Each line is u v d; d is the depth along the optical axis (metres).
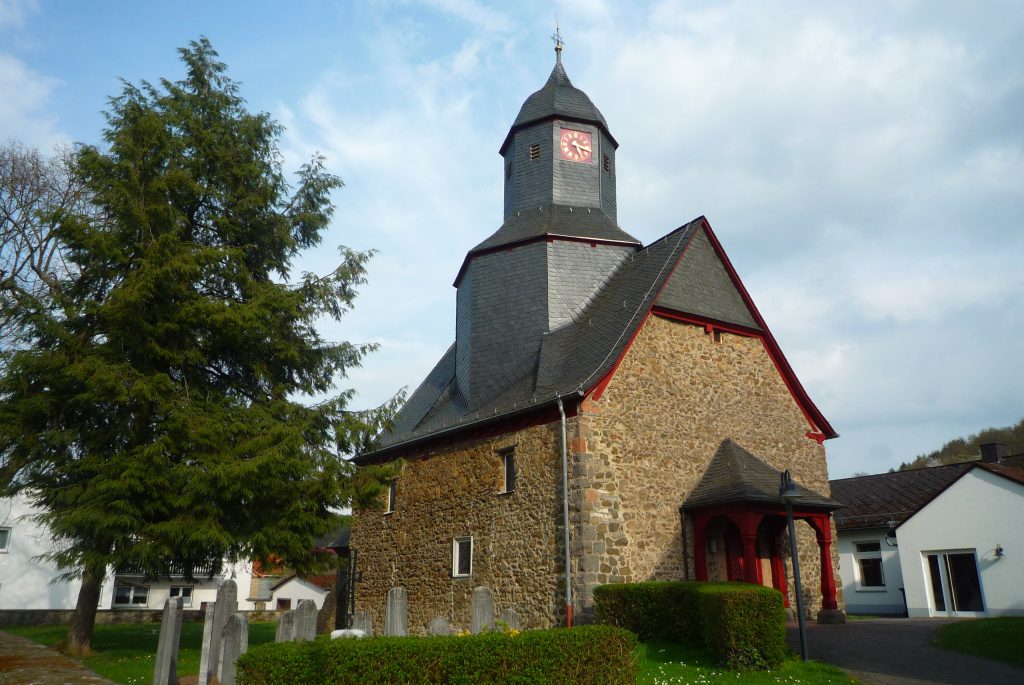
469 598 19.05
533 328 21.69
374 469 18.47
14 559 32.81
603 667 9.12
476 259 23.66
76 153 18.64
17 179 23.69
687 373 19.16
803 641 12.75
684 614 13.56
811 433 21.53
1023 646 12.84
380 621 22.77
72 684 12.40
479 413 20.39
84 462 15.12
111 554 15.12
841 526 28.44
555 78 26.45
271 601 43.09
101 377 14.84
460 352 24.73
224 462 15.58
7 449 15.50
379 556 23.61
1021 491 21.44
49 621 32.03
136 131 16.66
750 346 20.97
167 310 16.41
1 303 16.39
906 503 27.88
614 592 14.85
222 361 18.72
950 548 22.75
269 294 17.64
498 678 8.41
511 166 25.86
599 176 25.08
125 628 26.09
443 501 21.02
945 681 10.92
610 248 23.22
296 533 16.75
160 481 15.09
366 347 19.91
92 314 15.65
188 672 13.73
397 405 18.98
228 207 18.53
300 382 19.45
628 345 17.78
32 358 15.09
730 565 18.20
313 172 20.25
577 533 16.19
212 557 17.33
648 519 17.06
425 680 8.36
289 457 16.30
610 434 17.09
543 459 17.62
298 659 8.54
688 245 20.38
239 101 19.42
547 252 22.33
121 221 16.17
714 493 17.38
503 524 18.48
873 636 14.88
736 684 11.05
